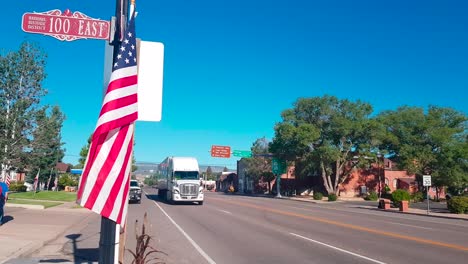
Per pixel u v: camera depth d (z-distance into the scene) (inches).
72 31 198.4
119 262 208.7
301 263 400.2
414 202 2235.5
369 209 1556.3
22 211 883.4
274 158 2687.0
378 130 2411.4
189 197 1379.2
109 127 174.7
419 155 2380.7
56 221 726.5
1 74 1057.5
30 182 2182.6
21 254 398.6
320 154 2380.7
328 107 2433.6
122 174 175.8
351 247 502.6
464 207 1289.4
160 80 210.7
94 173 171.0
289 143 2497.5
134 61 186.1
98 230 649.6
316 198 2378.2
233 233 629.6
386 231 696.4
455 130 2426.2
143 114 207.3
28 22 196.4
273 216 964.6
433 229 762.2
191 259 416.5
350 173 2861.7
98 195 169.8
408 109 2598.4
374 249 490.3
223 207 1284.4
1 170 1071.6
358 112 2422.5
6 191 604.7
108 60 209.0
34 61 1081.4
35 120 1091.3
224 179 5044.3
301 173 2650.1
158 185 1855.3
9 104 1071.0
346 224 807.7
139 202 1492.4
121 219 174.1
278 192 2687.0
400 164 2512.3
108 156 173.6
